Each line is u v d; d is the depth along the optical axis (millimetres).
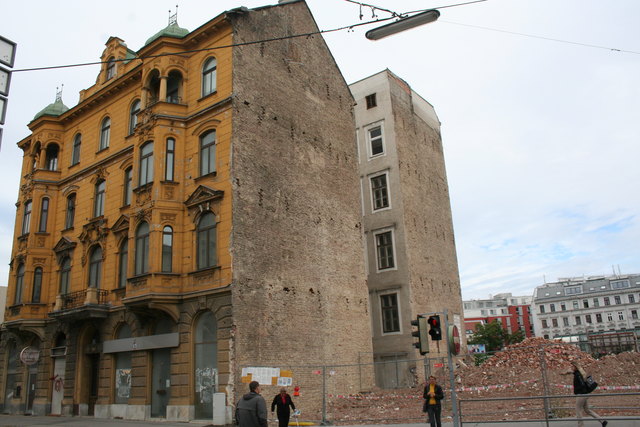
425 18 13000
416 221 35156
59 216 31000
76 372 26422
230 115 23141
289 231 24484
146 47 25828
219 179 22734
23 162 33844
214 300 21344
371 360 27672
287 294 23422
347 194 29359
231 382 19906
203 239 22844
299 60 28141
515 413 18234
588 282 119812
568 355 27828
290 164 25609
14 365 31000
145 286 22422
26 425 21000
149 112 25109
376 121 36500
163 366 22734
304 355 23438
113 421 21984
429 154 39812
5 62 11547
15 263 31031
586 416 16703
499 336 85562
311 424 19391
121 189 27156
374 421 19109
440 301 35438
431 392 14578
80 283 27969
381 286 33406
